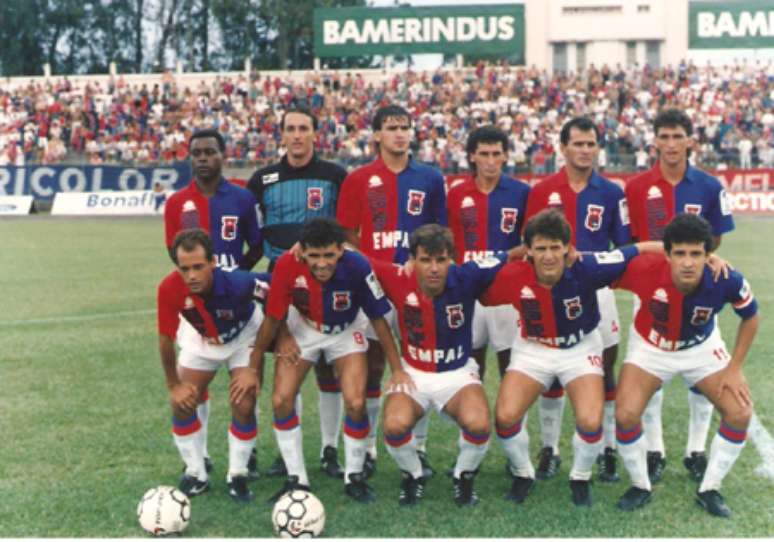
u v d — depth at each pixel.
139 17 50.56
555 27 32.94
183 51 49.66
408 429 4.84
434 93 31.47
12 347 8.78
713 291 4.68
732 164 26.00
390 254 5.70
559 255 4.68
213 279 4.90
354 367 5.16
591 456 4.82
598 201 5.63
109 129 30.98
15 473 5.37
